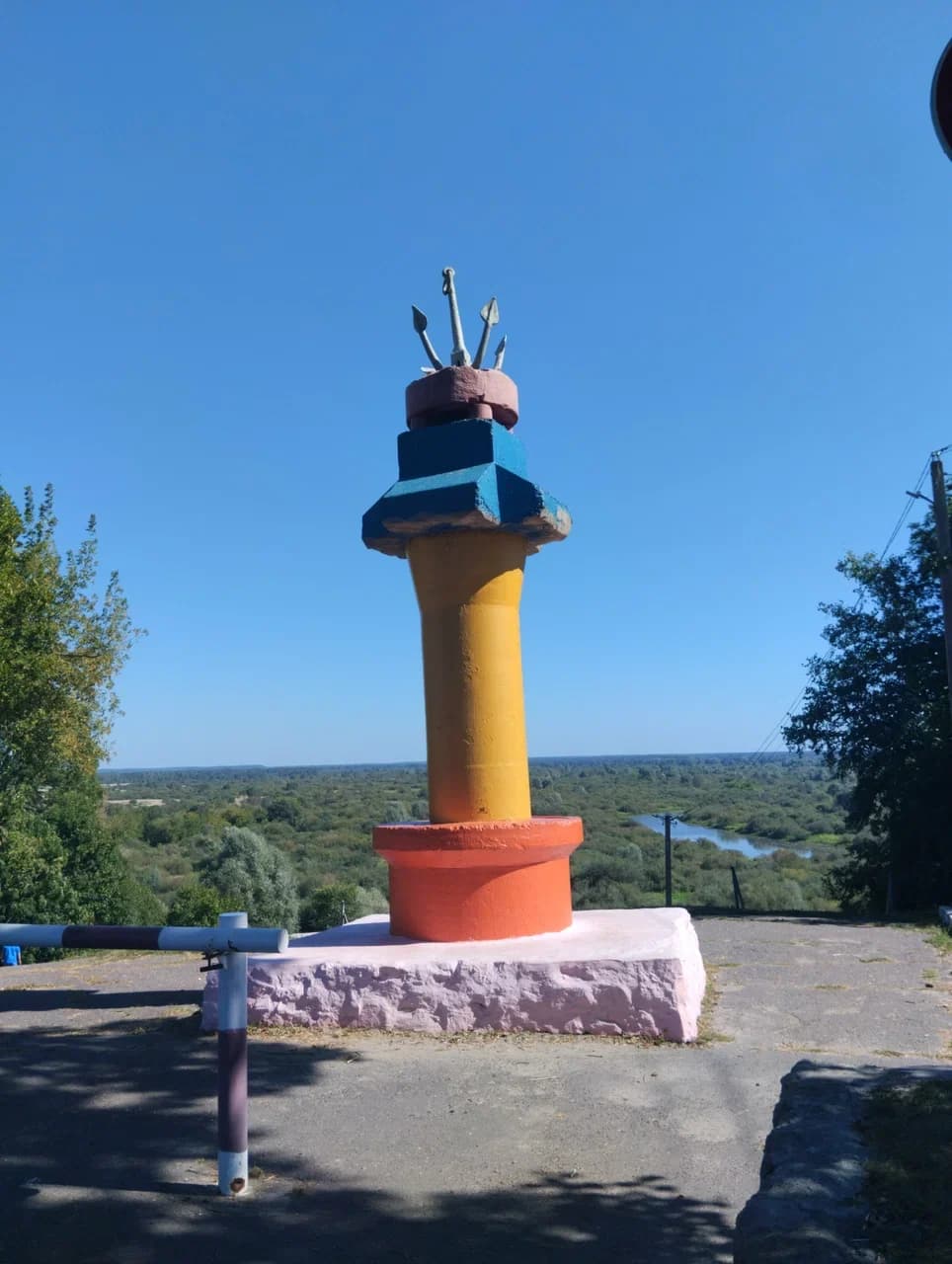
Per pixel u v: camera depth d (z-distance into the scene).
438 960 6.68
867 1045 6.35
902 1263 2.57
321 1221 3.92
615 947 6.76
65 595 18.67
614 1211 3.98
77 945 4.40
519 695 7.93
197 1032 6.93
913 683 17.59
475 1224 3.87
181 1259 3.62
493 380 8.03
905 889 18.31
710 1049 6.21
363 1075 5.68
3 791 18.69
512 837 7.20
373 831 7.75
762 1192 3.02
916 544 17.92
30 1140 4.82
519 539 7.99
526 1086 5.46
